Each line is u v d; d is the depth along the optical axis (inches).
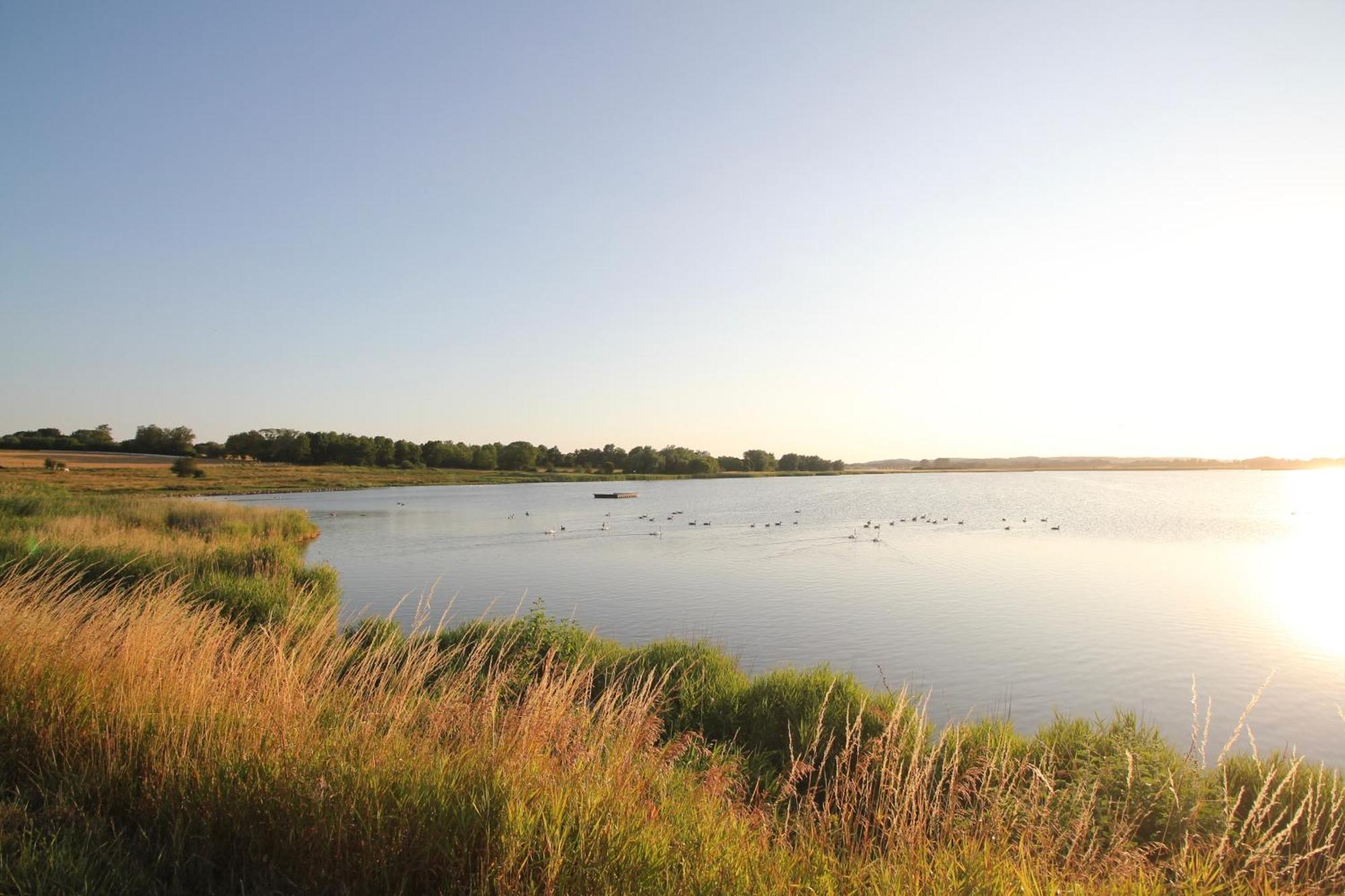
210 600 652.1
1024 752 392.5
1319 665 770.2
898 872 182.1
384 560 1606.8
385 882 164.6
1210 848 229.8
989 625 949.8
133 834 190.2
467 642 539.8
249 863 177.0
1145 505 3838.6
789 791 305.6
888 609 1057.5
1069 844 221.6
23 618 320.5
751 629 922.7
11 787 207.2
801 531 2309.3
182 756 210.5
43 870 160.7
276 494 4653.1
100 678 267.6
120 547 964.6
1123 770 306.5
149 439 7598.4
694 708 485.1
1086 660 781.3
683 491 5674.2
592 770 213.5
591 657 549.3
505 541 2006.6
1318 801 291.3
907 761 290.2
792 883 176.1
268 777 197.8
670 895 161.8
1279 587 1272.1
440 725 253.4
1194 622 984.3
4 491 2018.9
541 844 170.2
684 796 234.5
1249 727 590.6
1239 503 3983.8
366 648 487.5
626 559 1631.4
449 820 178.7
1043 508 3540.8
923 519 2802.7
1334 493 5359.3
